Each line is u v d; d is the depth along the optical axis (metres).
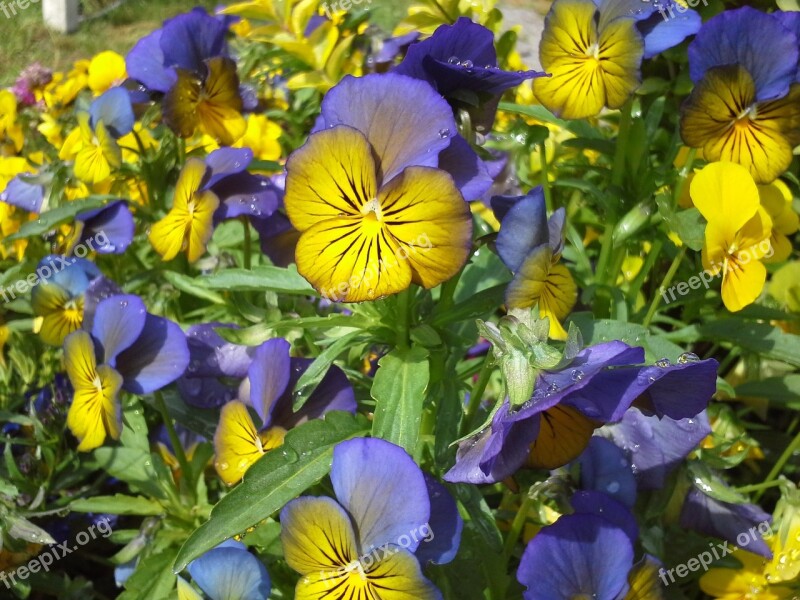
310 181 0.22
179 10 0.99
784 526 0.27
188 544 0.23
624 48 0.28
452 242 0.22
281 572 0.29
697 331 0.31
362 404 0.29
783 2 0.35
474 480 0.21
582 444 0.23
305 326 0.26
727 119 0.28
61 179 0.38
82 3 0.98
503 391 0.22
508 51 0.40
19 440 0.33
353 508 0.22
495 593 0.27
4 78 0.83
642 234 0.32
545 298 0.25
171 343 0.28
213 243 0.37
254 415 0.28
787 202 0.33
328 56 0.38
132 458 0.32
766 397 0.32
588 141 0.33
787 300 0.34
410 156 0.22
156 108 0.37
